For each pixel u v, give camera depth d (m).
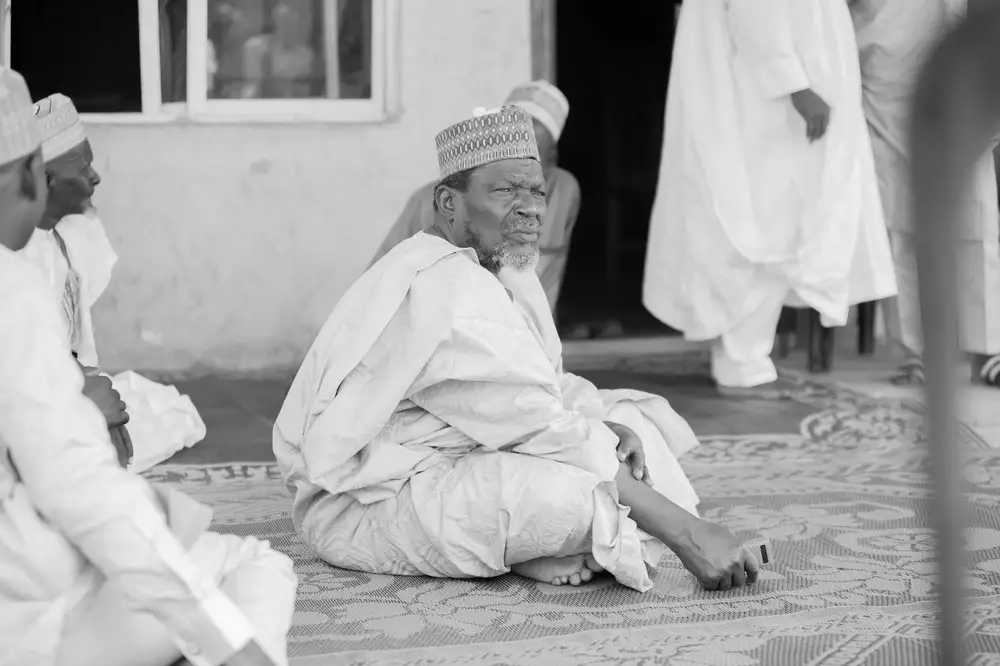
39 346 1.68
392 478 2.90
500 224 2.95
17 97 1.83
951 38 0.92
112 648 1.80
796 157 5.53
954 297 0.98
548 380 2.75
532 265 3.00
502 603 2.77
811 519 3.56
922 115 0.93
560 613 2.69
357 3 6.28
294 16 6.23
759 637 2.52
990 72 0.91
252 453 4.46
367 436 2.83
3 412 1.65
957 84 0.91
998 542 3.27
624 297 9.57
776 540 3.33
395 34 6.29
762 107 5.49
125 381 4.46
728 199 5.50
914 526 3.47
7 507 1.74
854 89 5.49
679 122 5.61
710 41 5.51
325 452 2.86
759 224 5.55
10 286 1.70
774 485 4.02
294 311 6.34
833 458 4.44
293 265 6.31
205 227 6.20
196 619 1.70
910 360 5.78
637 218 11.77
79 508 1.65
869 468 4.27
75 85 6.14
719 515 3.63
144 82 6.11
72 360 1.73
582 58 11.66
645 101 11.56
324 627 2.61
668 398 5.55
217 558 1.98
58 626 1.75
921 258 0.98
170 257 6.18
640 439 3.08
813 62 5.36
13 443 1.66
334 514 3.00
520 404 2.74
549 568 2.89
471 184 2.96
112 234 6.11
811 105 5.42
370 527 2.96
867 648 2.44
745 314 5.50
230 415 5.12
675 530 2.80
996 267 5.36
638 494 2.83
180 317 6.22
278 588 1.98
